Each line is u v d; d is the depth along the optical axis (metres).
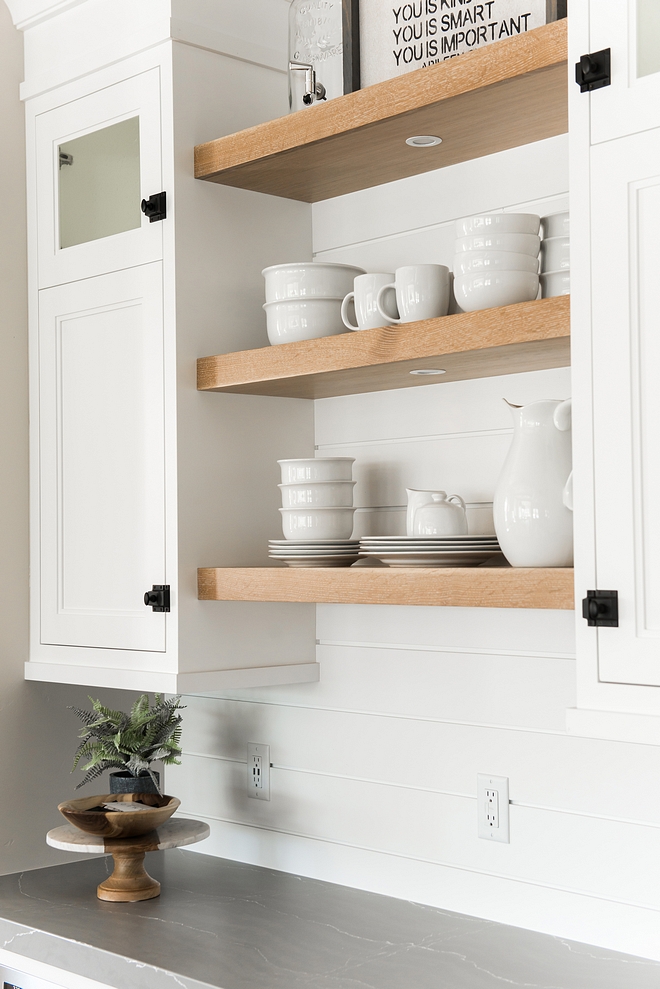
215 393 1.97
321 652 2.09
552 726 1.74
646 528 1.28
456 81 1.57
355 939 1.73
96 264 2.06
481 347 1.52
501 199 1.83
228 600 1.87
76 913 1.90
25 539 2.21
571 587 1.39
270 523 2.05
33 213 2.20
